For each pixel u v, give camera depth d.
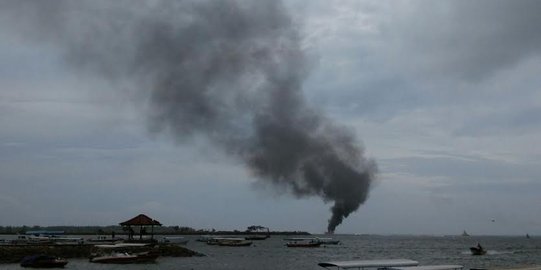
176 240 188.62
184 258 113.81
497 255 157.50
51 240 123.50
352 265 57.31
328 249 196.00
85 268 86.62
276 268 98.06
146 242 122.50
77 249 103.38
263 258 128.38
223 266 99.25
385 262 60.44
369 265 58.22
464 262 118.81
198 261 107.88
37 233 167.62
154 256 101.44
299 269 96.06
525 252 183.12
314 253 161.50
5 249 95.81
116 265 92.38
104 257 94.19
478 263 115.56
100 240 132.88
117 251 105.38
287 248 197.75
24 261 84.94
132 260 96.12
